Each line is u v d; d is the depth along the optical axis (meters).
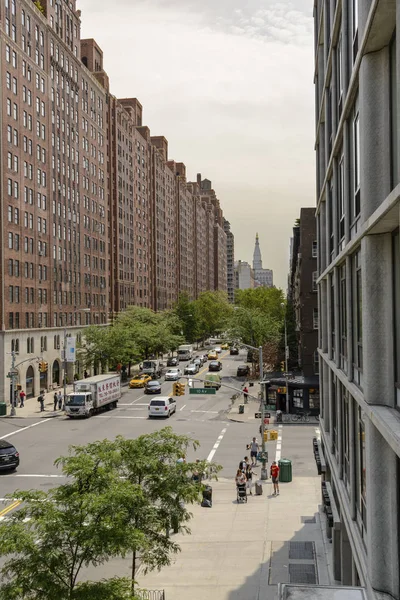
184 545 20.34
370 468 9.20
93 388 48.22
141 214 116.06
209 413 49.62
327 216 19.22
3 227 55.41
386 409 8.88
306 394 48.12
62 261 71.44
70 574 10.71
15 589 9.84
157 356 97.38
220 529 22.06
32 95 63.31
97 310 85.12
